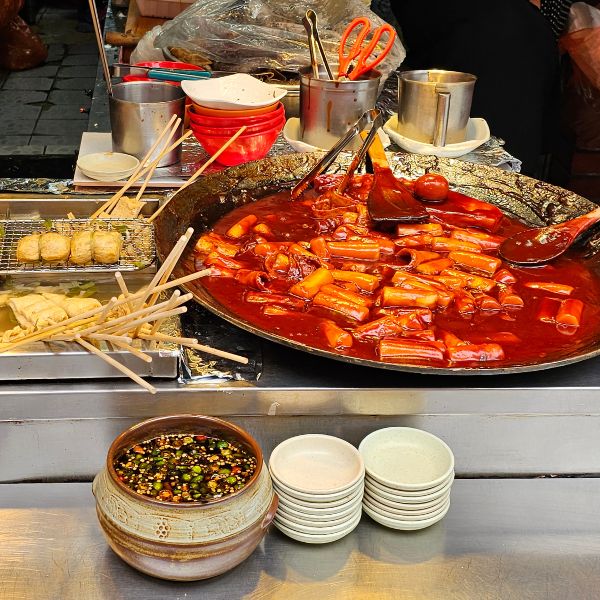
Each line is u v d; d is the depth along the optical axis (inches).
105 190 93.3
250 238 80.5
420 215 81.9
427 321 67.4
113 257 71.1
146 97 103.3
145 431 55.2
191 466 53.8
